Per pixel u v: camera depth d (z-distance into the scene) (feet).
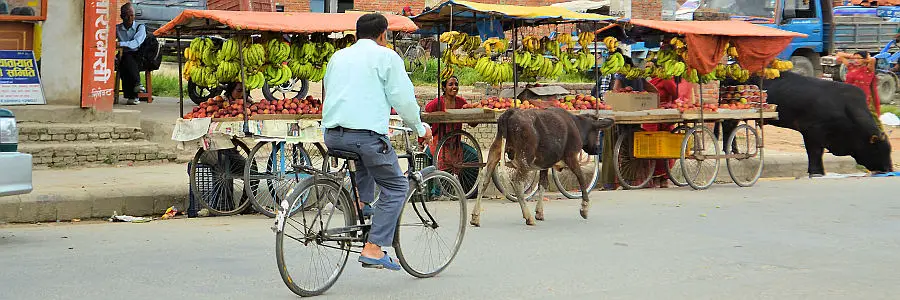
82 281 23.26
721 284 23.76
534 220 34.04
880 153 51.49
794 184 47.44
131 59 56.49
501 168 39.14
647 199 40.91
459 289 22.93
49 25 46.70
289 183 34.86
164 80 66.90
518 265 25.96
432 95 60.13
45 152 42.98
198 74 34.45
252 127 33.81
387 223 22.31
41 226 32.35
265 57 34.60
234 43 33.88
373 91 21.75
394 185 22.39
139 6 69.15
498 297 22.13
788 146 61.62
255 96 60.49
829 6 84.43
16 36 46.06
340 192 22.31
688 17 87.92
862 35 91.04
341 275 24.44
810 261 26.96
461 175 40.78
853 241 30.32
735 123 47.50
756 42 45.29
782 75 51.37
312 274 21.98
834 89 50.80
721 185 47.21
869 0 105.60
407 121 22.20
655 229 32.42
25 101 45.37
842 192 43.86
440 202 24.81
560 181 43.62
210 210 34.91
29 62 45.60
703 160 45.42
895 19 94.17
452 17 40.01
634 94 43.32
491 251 28.04
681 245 29.30
